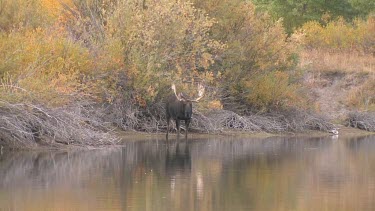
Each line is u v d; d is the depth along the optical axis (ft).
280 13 584.81
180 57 340.18
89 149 277.03
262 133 361.30
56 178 213.05
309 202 183.83
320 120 386.32
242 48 368.27
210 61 358.02
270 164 248.93
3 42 276.62
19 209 171.42
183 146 296.51
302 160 262.26
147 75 325.21
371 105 429.38
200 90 321.52
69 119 278.26
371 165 251.80
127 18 330.13
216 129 348.18
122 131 329.11
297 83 409.28
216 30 370.12
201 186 203.41
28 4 318.45
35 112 269.03
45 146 274.16
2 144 268.21
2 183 204.13
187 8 339.16
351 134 383.45
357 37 516.32
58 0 356.79
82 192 191.93
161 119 340.80
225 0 372.99
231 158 262.26
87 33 332.39
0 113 260.01
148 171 227.81
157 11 333.01
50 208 172.76
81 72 303.89
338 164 253.65
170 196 188.24
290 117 379.14
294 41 403.13
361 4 604.08
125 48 327.67
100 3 355.15
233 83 368.89
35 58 278.05
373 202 184.14
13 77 267.18
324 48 514.27
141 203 179.01
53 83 268.41
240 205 178.60
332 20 585.63
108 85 320.70
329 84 457.27
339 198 189.16
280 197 189.67
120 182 207.92
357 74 465.06
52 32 308.81
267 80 373.20
